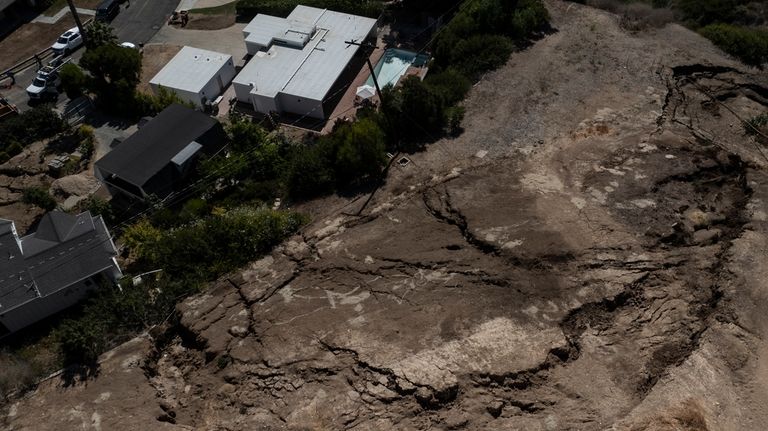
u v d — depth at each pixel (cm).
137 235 3078
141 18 5041
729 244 2397
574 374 1992
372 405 1975
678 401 1867
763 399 1892
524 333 2108
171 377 2342
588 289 2241
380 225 2798
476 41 3825
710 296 2208
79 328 2439
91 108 4200
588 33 3984
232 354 2281
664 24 4044
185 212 3278
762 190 2644
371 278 2478
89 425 2138
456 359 2036
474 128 3319
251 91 4009
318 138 3753
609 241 2430
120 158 3484
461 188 2888
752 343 2047
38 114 3988
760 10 4128
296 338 2258
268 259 2742
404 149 3259
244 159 3516
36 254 2912
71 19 5100
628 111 3309
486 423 1878
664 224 2500
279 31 4453
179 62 4322
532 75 3641
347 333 2225
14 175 3775
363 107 3838
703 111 3344
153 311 2586
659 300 2203
